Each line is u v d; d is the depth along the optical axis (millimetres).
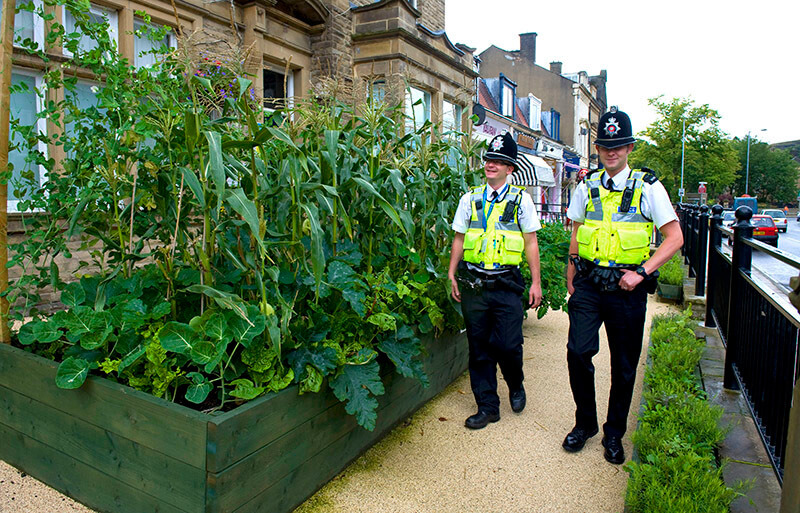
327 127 3041
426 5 12438
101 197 2641
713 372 3850
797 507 1458
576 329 2793
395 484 2520
